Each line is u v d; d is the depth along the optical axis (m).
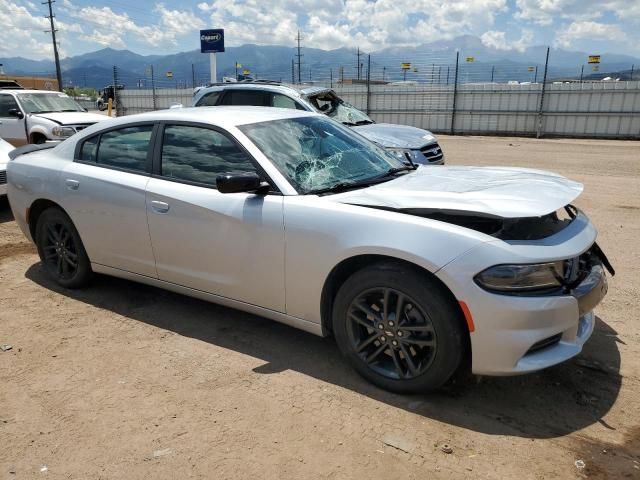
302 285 3.34
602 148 17.78
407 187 3.45
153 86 30.00
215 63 19.97
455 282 2.77
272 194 3.46
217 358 3.61
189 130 3.89
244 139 3.63
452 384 3.27
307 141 3.90
